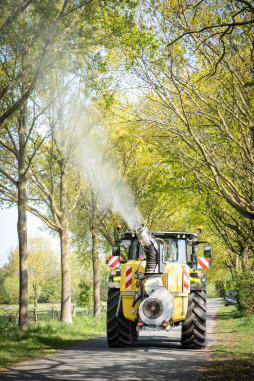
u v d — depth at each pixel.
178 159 18.17
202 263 14.74
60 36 14.49
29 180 22.56
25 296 18.36
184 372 8.82
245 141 14.49
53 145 21.91
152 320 12.31
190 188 24.08
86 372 8.79
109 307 13.84
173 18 13.98
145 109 16.84
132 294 13.32
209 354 11.73
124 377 8.23
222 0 13.41
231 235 36.12
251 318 24.50
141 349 13.13
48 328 18.62
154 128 17.81
